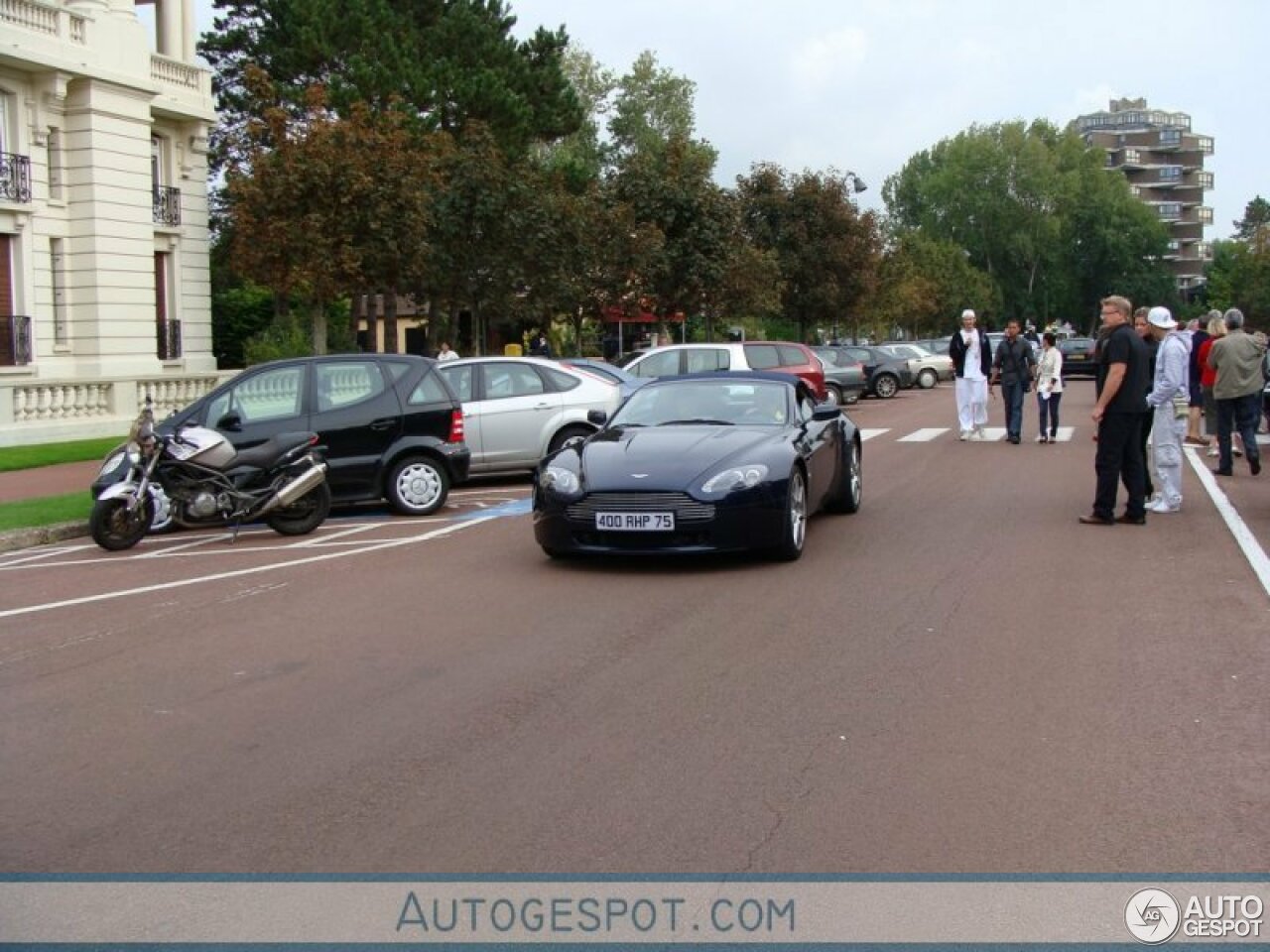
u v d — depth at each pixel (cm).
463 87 3712
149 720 615
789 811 482
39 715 629
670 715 602
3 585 1004
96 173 2944
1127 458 1165
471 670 689
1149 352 1238
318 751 562
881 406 3447
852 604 842
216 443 1203
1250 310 7431
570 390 1650
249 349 3472
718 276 3759
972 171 9238
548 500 977
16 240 2830
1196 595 854
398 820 481
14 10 2716
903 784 507
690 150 4031
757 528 949
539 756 548
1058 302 9888
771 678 663
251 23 4069
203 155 3441
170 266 3353
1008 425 2083
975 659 695
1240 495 1377
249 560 1089
